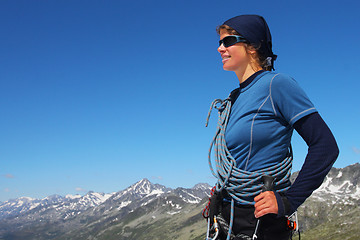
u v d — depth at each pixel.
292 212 1.34
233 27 1.58
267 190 1.36
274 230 1.38
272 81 1.47
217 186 1.56
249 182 1.42
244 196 1.42
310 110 1.39
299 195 1.33
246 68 1.60
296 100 1.42
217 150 1.57
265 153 1.46
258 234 1.40
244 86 1.59
